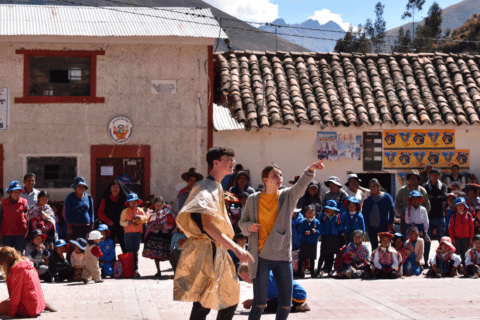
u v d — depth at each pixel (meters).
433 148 15.22
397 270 9.92
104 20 15.15
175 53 14.73
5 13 15.03
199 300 4.58
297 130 14.96
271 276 7.26
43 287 8.31
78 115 14.40
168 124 14.67
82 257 9.29
